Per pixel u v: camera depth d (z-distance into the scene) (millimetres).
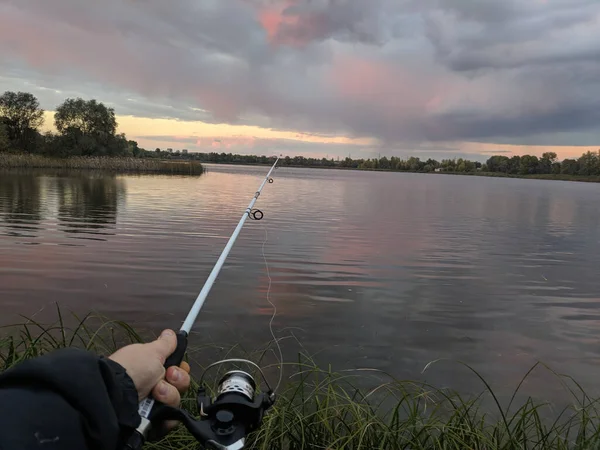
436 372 4473
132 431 776
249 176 52844
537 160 118125
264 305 6176
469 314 6277
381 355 4805
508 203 27312
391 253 10258
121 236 10867
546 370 4633
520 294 7352
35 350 2605
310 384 3121
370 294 6977
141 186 28016
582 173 108188
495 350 5098
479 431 2582
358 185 43562
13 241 9852
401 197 29312
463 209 22281
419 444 2408
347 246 10852
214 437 979
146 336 4961
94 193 21953
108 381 736
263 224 13883
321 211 18438
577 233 14641
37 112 62531
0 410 593
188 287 6879
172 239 10688
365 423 2426
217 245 10180
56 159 50062
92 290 6570
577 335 5652
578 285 8016
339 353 4793
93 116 61875
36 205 16484
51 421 618
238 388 1114
